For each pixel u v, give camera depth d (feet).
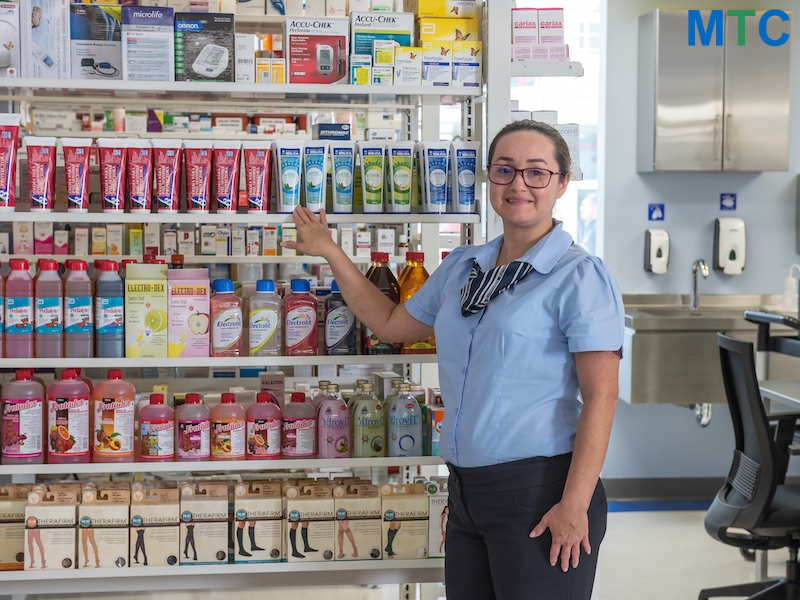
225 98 10.55
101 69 8.83
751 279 18.61
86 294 8.77
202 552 8.89
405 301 8.46
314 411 9.28
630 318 17.02
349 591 13.09
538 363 7.16
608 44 17.97
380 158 8.93
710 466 18.72
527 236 7.50
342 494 9.07
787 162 17.21
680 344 16.89
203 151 8.64
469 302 7.38
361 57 9.08
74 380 8.83
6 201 8.46
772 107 17.13
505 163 7.31
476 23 9.33
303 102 10.76
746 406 11.37
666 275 18.47
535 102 18.76
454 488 7.52
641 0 17.95
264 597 12.86
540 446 7.12
